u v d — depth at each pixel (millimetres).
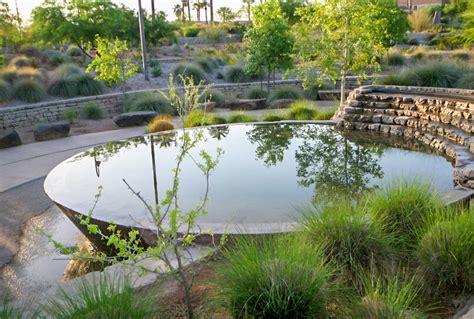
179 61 23500
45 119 14258
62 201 5191
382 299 2641
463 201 4328
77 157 7391
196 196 5332
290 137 8500
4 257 5109
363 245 3240
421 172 5980
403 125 8758
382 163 6566
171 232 2873
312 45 12031
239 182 5812
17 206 6730
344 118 9672
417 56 20078
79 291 2908
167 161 7012
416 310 2641
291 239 3221
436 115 8461
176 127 11797
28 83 15219
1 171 8562
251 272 2721
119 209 4883
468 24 18109
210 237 3926
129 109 14898
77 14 22547
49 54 23172
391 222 3689
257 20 16109
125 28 24594
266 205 4953
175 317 2865
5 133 10547
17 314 2744
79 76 16422
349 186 5508
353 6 11414
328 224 3414
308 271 2711
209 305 2916
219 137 8617
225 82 19219
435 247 3162
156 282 3201
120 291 2893
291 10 30000
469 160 6043
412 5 53375
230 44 29875
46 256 5113
